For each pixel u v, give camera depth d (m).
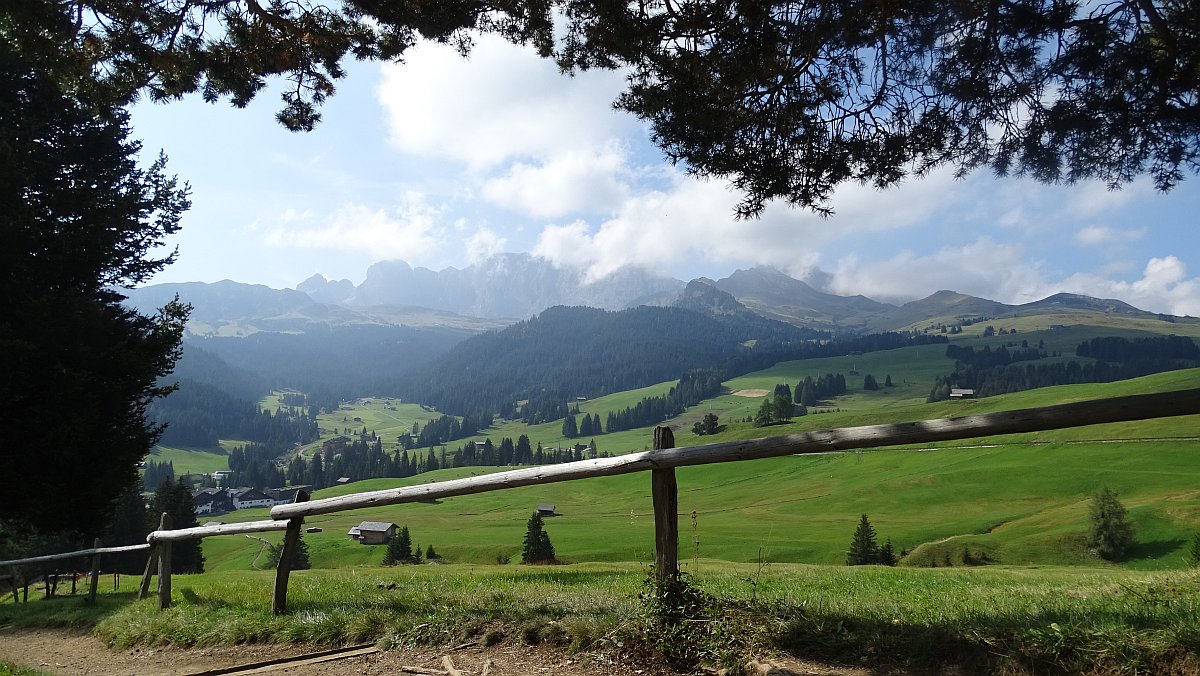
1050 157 7.45
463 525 123.19
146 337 22.70
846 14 7.06
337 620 7.45
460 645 6.40
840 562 72.00
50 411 19.30
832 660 4.93
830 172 8.23
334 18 9.32
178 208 24.00
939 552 74.12
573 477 6.23
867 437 4.73
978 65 7.20
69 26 8.55
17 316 18.80
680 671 5.14
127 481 23.00
